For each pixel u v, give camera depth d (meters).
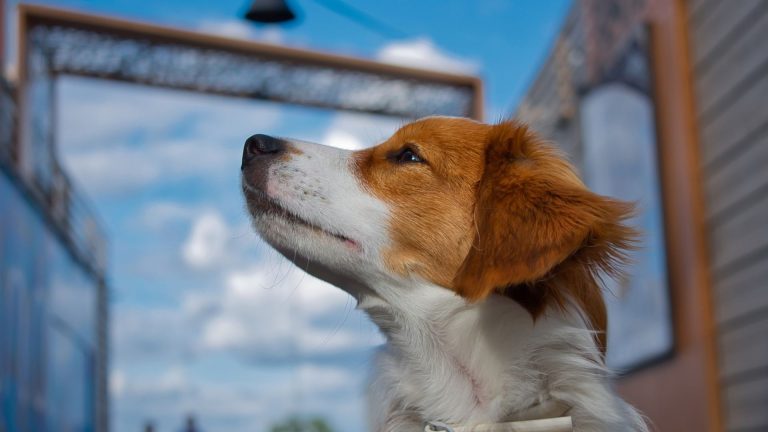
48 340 1.65
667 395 1.12
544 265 0.55
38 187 1.66
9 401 1.31
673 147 1.09
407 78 1.95
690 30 1.07
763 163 0.92
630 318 1.23
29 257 1.47
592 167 1.42
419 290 0.61
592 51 1.42
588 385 0.58
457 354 0.61
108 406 2.56
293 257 0.64
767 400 0.90
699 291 1.02
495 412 0.58
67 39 1.72
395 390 0.62
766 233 0.92
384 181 0.63
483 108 1.96
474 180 0.63
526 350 0.59
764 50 0.91
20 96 1.53
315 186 0.63
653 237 1.14
